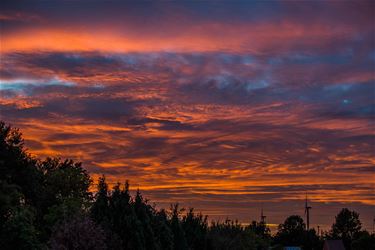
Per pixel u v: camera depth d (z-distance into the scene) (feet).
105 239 138.21
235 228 289.12
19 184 183.52
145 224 159.94
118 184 158.40
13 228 143.13
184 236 198.39
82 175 207.51
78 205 174.40
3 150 181.27
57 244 126.72
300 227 622.95
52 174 202.28
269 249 467.11
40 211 183.73
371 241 474.49
